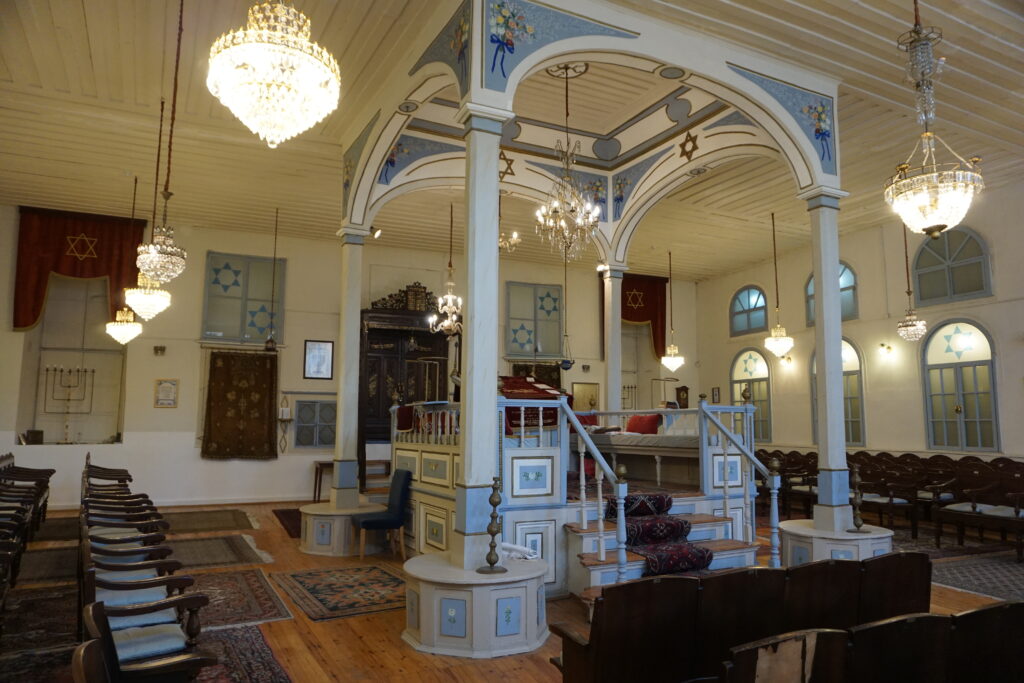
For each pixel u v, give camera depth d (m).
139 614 3.11
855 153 8.69
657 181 8.98
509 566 4.77
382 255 13.12
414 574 4.57
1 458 8.67
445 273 13.64
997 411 10.00
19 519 4.91
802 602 3.29
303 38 4.11
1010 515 7.52
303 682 3.97
